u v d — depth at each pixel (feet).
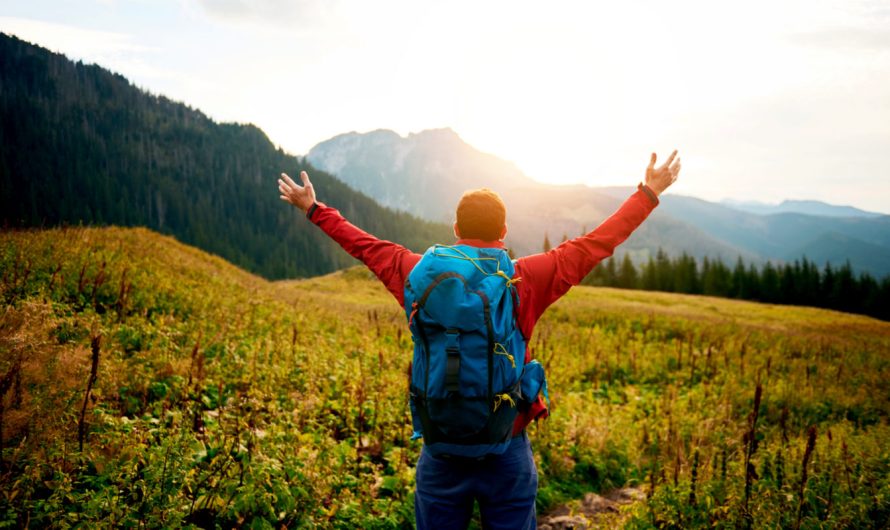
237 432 14.01
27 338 13.70
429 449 7.06
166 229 620.08
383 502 13.97
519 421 7.45
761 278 362.53
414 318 6.92
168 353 21.30
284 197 8.69
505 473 7.39
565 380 34.22
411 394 7.20
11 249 30.86
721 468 16.05
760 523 13.23
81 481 10.91
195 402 16.30
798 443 18.94
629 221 7.78
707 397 32.04
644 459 22.03
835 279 351.05
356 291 151.53
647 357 44.80
